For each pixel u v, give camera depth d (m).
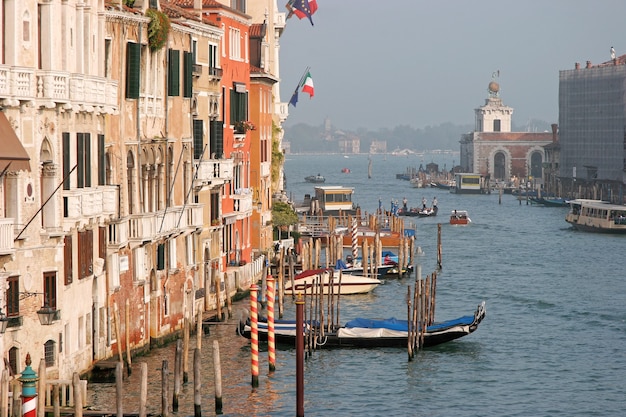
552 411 74.12
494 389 79.44
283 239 151.62
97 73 65.69
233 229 109.12
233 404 70.88
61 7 60.28
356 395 76.50
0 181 56.44
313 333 89.00
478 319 91.38
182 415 66.19
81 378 66.50
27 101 56.69
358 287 120.56
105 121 70.00
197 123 90.56
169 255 84.38
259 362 83.12
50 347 61.50
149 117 80.31
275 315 105.25
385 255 145.38
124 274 74.31
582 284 136.12
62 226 61.56
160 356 78.44
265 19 134.38
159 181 82.31
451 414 72.94
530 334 100.00
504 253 174.38
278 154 154.38
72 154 62.72
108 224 71.12
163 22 79.50
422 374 82.69
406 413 72.81
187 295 88.31
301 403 68.12
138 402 66.88
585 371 85.38
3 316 55.69
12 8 55.81
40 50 58.66
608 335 100.25
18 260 57.69
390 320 91.62
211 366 80.38
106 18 70.94
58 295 61.38
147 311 79.25
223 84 107.06
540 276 144.12
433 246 185.62
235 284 104.81
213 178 93.75
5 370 53.00
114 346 73.06
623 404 76.06
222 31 99.81
